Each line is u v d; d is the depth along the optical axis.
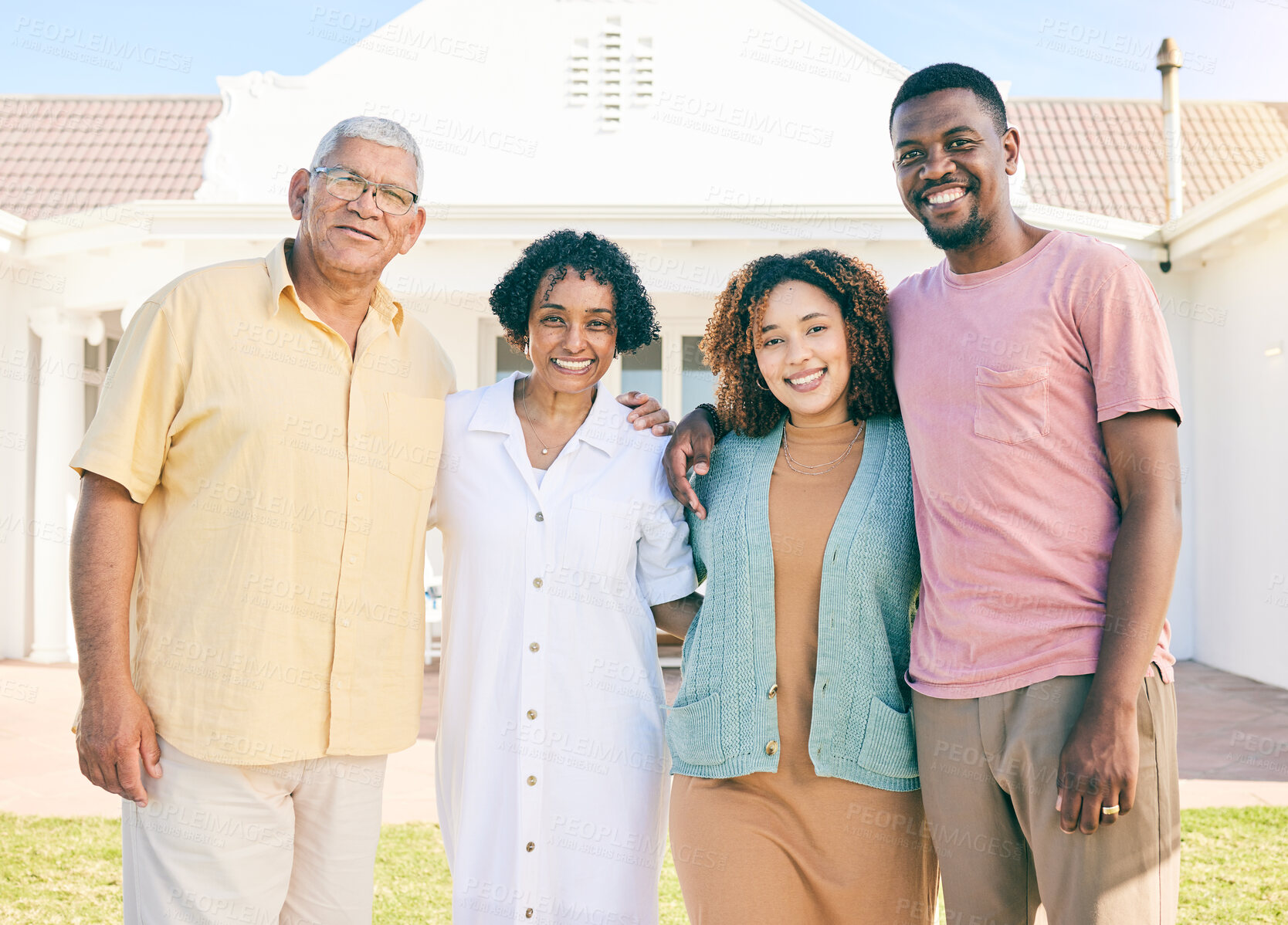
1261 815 4.32
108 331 10.21
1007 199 2.14
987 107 2.11
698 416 2.54
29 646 9.10
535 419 2.57
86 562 1.99
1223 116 11.83
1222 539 8.20
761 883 2.18
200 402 2.04
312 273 2.17
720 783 2.25
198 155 11.04
